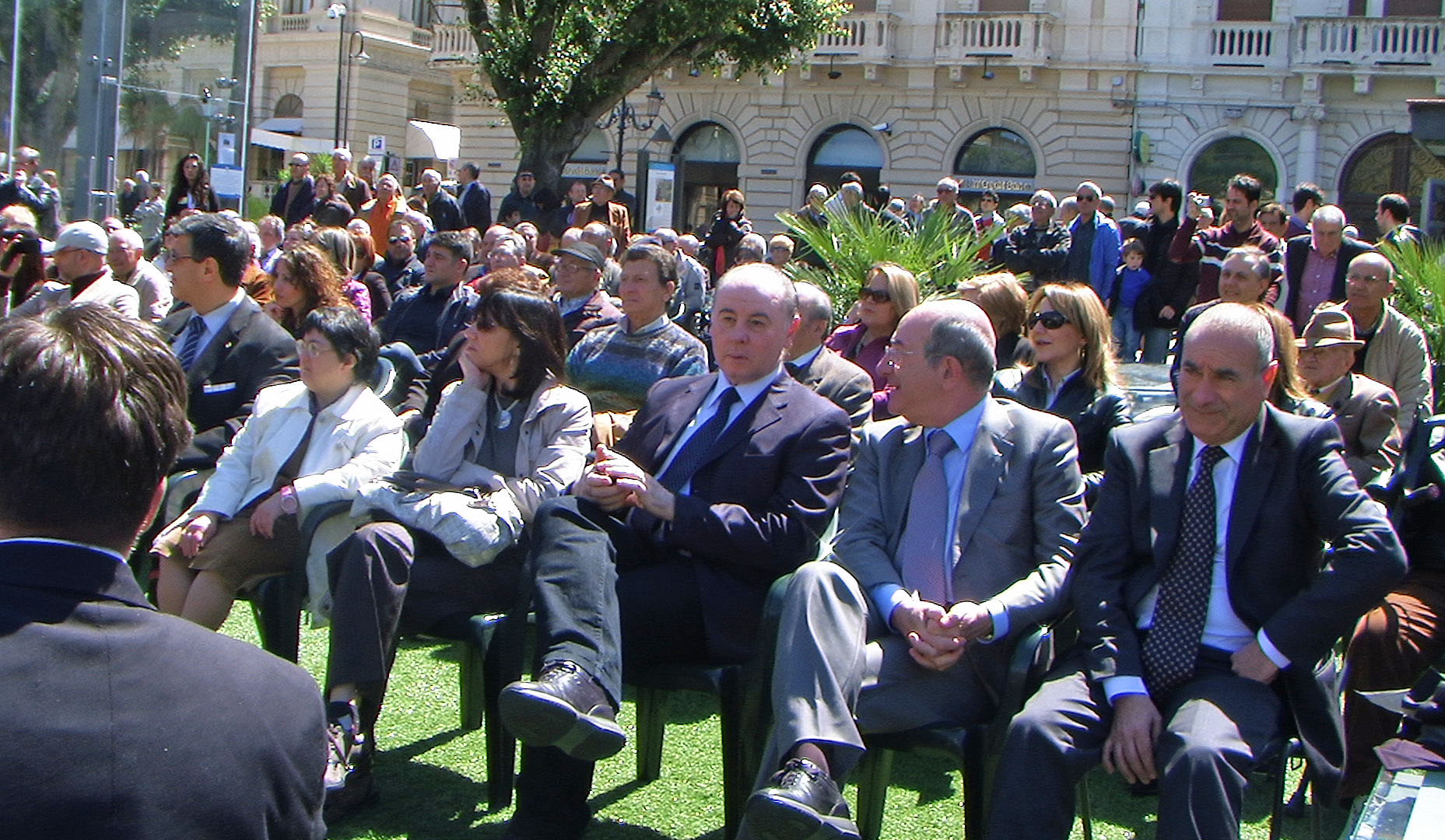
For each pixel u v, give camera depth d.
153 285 7.34
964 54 27.53
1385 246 8.06
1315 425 3.32
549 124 18.44
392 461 4.41
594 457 5.18
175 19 10.54
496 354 4.29
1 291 7.62
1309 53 25.56
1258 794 4.30
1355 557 3.12
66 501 1.53
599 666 3.29
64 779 1.42
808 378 5.32
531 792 3.48
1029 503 3.58
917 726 3.36
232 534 4.28
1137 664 3.24
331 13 31.98
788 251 10.70
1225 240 9.59
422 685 4.86
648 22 18.61
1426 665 3.99
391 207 12.13
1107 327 4.86
